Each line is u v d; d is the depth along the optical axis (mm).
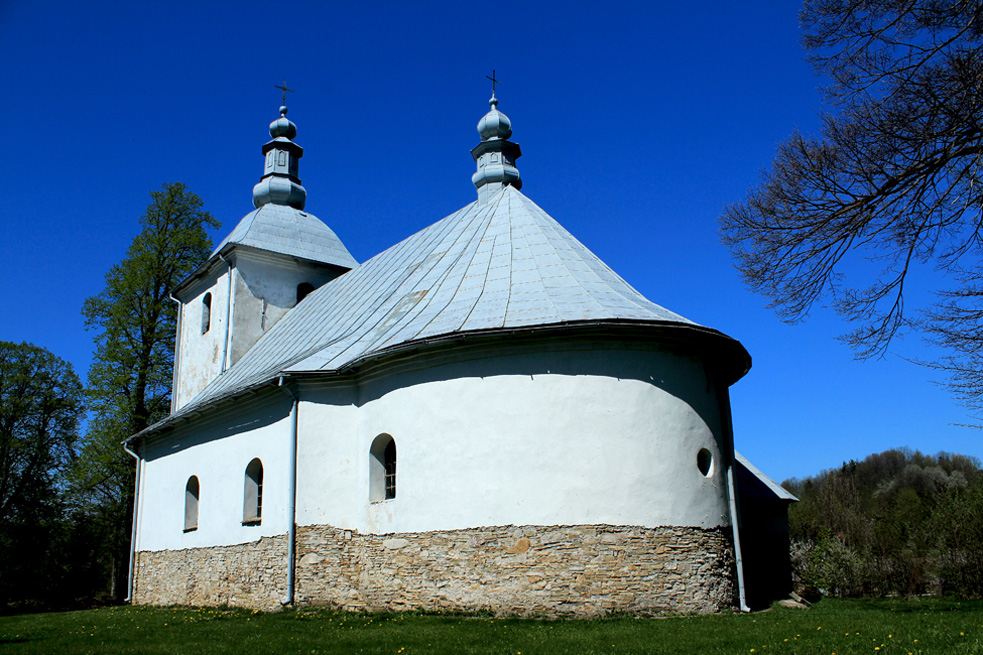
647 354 13352
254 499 17188
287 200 28172
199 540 18688
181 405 26578
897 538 26844
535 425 12992
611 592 12219
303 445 15430
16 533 34281
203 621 14023
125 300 31688
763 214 12336
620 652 8891
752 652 8594
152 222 33125
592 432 12844
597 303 13961
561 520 12547
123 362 30734
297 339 20797
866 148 11133
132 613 17516
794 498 19016
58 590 34500
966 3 9898
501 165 22469
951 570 21547
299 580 14883
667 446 13062
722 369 14922
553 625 11281
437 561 13227
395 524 13961
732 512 13914
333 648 9938
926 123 10445
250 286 24906
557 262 15602
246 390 16703
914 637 9352
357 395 15555
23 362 36281
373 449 14852
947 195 10695
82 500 33438
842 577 23172
